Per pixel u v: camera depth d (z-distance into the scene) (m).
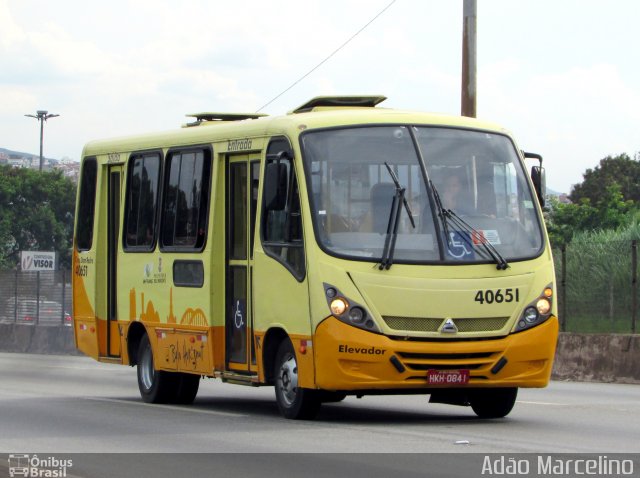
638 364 33.50
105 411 24.91
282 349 22.16
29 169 126.19
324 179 21.33
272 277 22.19
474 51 38.31
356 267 20.66
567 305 36.25
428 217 21.25
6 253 118.19
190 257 25.11
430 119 22.28
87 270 29.66
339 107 24.48
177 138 26.00
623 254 35.41
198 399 28.94
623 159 101.31
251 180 23.36
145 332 27.36
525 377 21.16
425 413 24.27
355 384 20.45
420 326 20.62
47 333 56.28
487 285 20.94
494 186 22.03
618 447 18.02
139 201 27.52
